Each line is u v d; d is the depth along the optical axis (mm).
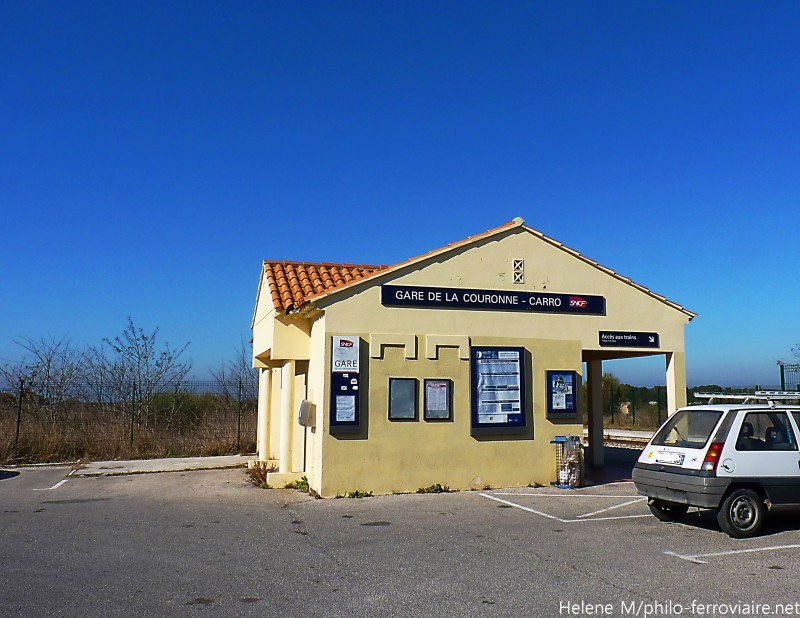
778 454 9180
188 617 5891
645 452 10070
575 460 13531
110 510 11422
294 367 14266
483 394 13422
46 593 6566
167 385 22422
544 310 14117
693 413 9852
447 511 11047
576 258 14531
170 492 13430
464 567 7527
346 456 12484
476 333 13555
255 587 6797
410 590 6676
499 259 13930
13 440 19156
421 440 12953
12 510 11477
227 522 10273
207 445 21016
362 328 12828
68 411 20734
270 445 17188
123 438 20406
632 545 8570
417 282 13297
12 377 21688
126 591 6652
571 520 10273
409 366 13031
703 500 8828
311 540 8977
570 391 14062
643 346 14812
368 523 10125
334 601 6344
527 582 6918
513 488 13344
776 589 6652
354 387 12602
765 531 9336
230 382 22328
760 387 16766
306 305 12625
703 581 6934
